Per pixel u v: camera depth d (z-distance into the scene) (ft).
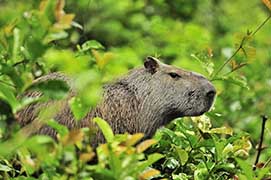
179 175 30.07
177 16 88.38
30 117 32.50
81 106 21.16
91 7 69.77
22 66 21.95
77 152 24.07
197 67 47.83
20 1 47.65
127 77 38.60
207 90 38.70
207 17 90.33
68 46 47.67
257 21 82.12
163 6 86.84
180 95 38.75
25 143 18.33
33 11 19.89
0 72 21.15
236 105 49.52
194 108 38.91
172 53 61.77
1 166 23.43
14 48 19.88
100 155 21.18
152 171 20.88
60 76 33.50
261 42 63.62
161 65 39.55
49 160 19.07
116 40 72.23
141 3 78.79
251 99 51.13
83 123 34.58
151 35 72.33
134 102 38.06
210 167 30.04
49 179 19.99
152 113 38.78
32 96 33.04
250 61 36.60
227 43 71.31
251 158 39.04
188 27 63.87
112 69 30.89
